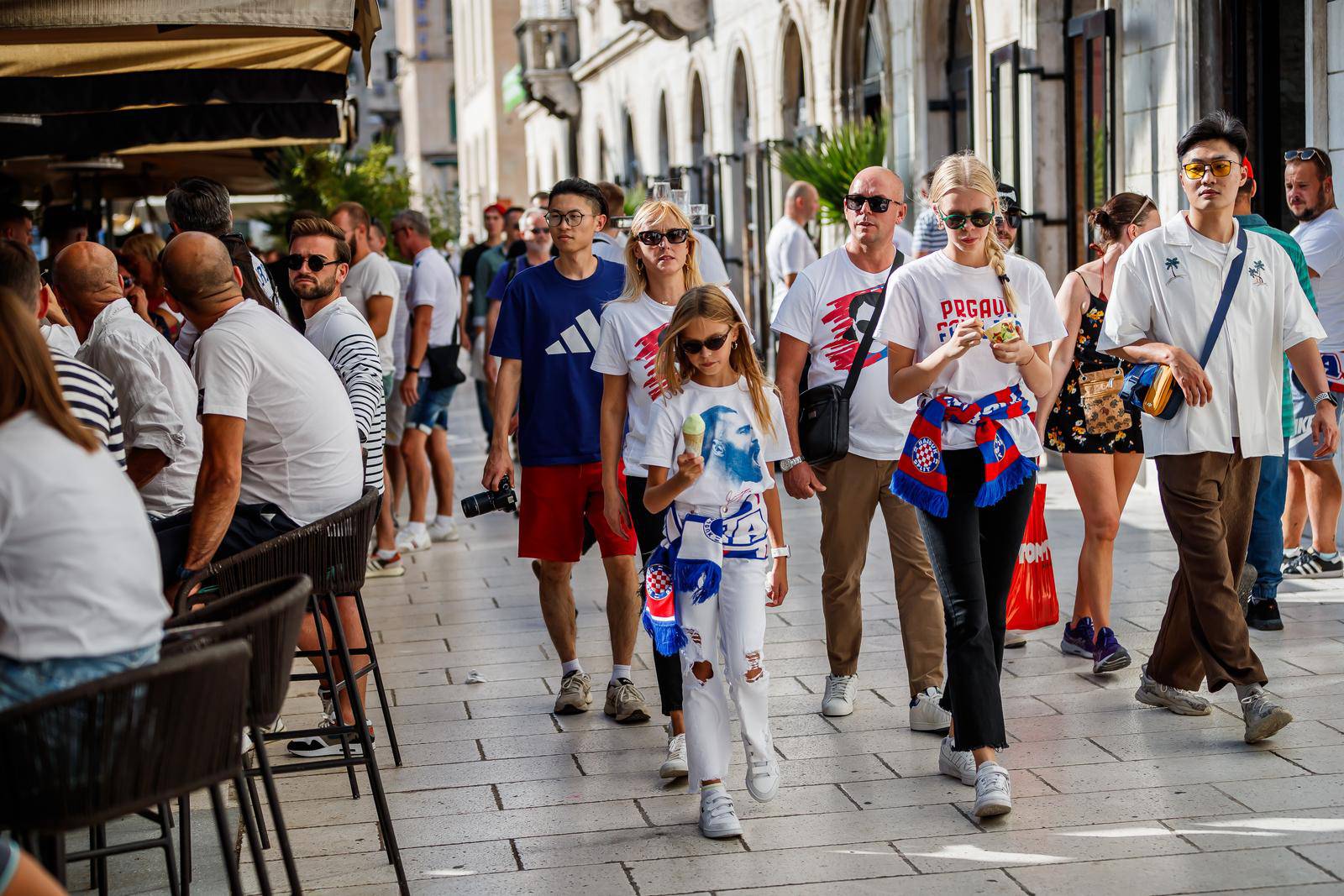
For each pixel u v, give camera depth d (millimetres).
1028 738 8992
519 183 78812
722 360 7672
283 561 7594
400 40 108250
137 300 11172
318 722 10047
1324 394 9266
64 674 4984
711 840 7594
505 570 15320
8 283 6098
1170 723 9180
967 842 7398
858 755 8844
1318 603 12023
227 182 26125
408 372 16266
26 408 5039
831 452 9195
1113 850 7207
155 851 7898
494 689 10727
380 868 7414
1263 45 15922
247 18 8633
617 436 8938
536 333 9883
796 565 14664
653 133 43656
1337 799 7746
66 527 4980
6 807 4680
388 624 12984
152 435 8266
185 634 5707
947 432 7895
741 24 33969
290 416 8539
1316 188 12523
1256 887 6699
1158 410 8883
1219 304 8984
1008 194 10992
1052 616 10828
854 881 6984
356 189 31438
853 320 9391
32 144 15945
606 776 8703
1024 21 20016
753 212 34812
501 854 7520
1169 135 17156
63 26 8477
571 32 54406
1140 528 15570
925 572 9289
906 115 24734
